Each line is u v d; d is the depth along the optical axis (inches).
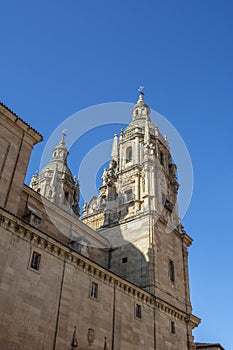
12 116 1290.6
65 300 1171.9
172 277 1850.4
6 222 1081.4
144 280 1678.2
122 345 1323.8
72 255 1268.5
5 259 1038.4
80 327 1193.4
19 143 1301.7
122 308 1408.7
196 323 1808.6
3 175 1192.2
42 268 1146.0
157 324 1541.6
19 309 1020.5
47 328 1078.4
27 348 999.6
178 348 1609.3
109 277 1405.0
